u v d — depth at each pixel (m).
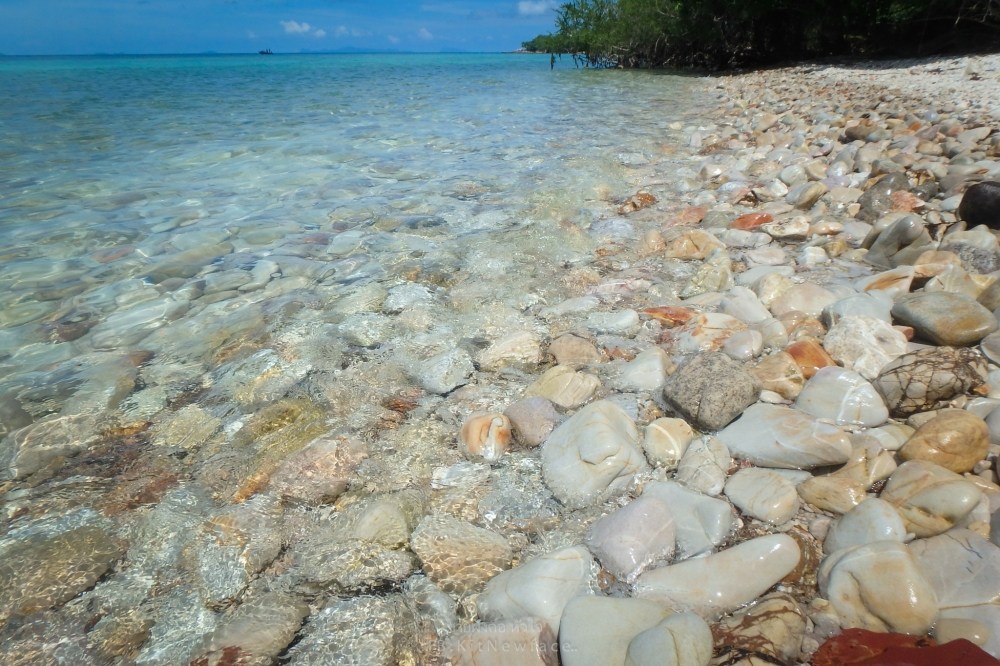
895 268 3.67
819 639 1.67
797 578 1.86
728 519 2.05
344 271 4.43
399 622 1.81
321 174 7.38
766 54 25.22
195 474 2.49
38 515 2.29
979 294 3.25
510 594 1.83
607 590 1.89
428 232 5.18
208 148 9.18
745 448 2.36
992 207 3.97
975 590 1.66
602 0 31.19
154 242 5.07
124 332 3.65
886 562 1.71
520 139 9.55
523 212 5.59
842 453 2.19
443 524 2.15
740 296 3.50
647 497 2.14
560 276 4.21
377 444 2.62
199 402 2.98
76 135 10.42
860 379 2.56
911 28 19.89
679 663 1.51
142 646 1.79
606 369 3.07
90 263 4.66
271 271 4.46
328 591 1.93
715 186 6.33
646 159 7.83
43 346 3.51
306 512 2.26
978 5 16.44
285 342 3.47
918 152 6.24
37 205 6.14
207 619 1.86
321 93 18.50
